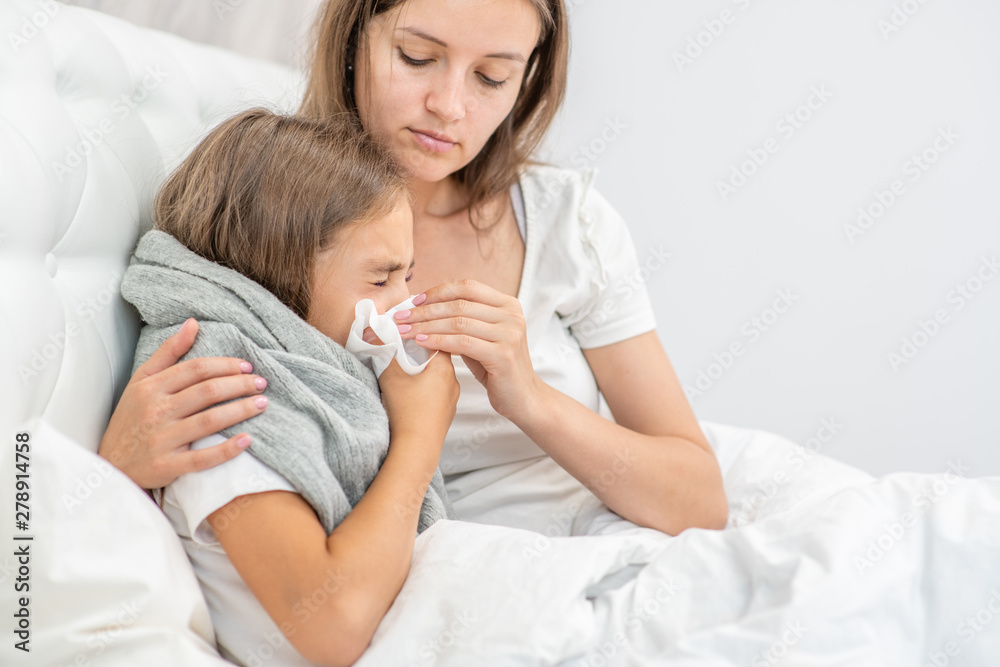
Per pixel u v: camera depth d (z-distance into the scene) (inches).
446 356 37.3
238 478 30.2
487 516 44.8
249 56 69.2
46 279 32.6
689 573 32.6
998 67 79.7
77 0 56.9
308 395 32.3
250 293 34.3
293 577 29.3
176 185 37.7
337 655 29.7
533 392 39.1
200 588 32.1
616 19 85.5
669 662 29.2
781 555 31.9
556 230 47.5
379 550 30.8
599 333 47.7
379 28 39.0
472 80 39.6
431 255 46.3
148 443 31.1
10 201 30.6
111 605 28.4
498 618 30.3
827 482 47.2
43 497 28.2
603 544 34.4
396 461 33.8
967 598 31.2
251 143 36.4
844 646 29.4
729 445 54.4
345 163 36.0
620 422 48.5
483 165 46.3
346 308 35.9
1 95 32.8
